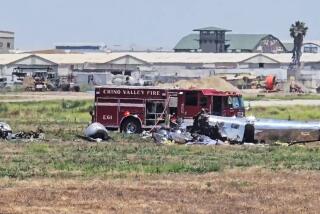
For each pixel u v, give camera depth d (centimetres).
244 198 11206
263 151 18212
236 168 14725
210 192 11688
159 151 17725
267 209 10400
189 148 18550
